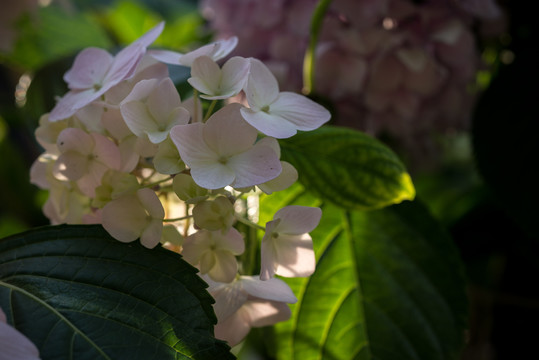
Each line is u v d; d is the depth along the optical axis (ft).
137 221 1.45
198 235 1.46
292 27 2.06
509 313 2.39
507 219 2.40
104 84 1.51
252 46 2.16
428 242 1.83
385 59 2.07
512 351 2.37
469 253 2.44
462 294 1.81
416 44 2.05
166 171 1.42
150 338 1.39
